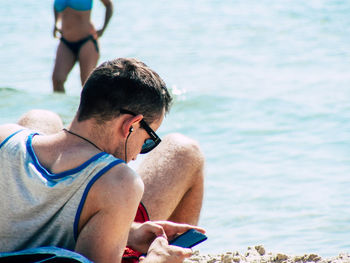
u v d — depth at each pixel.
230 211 16.59
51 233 7.58
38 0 90.38
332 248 13.70
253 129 25.08
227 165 20.72
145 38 56.28
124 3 84.56
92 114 7.71
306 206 16.67
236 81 35.66
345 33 54.09
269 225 15.46
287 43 50.38
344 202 16.81
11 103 29.06
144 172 10.68
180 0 85.31
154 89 7.93
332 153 21.53
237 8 74.94
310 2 75.31
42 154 7.70
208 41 53.38
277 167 20.30
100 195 7.33
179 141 10.80
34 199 7.49
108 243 7.43
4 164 7.67
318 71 37.94
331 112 27.03
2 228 7.66
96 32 32.97
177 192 10.49
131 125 7.81
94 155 7.53
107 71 7.76
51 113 11.11
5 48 52.47
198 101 29.70
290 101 29.59
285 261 11.77
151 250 8.25
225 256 12.06
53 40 56.72
